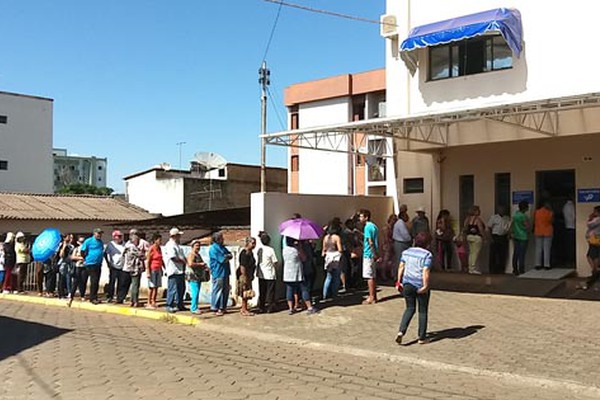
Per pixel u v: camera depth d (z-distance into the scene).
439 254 17.17
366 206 17.67
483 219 17.03
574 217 15.59
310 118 43.44
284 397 7.11
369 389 7.55
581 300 12.94
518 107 12.13
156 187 41.56
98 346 10.41
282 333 11.35
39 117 51.41
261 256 13.40
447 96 16.23
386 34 17.22
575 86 14.14
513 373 8.16
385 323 11.78
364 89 40.34
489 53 15.59
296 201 15.16
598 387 7.49
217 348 10.30
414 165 18.34
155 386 7.62
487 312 12.20
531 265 16.16
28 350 10.05
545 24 14.62
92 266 15.88
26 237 21.16
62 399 7.07
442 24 15.81
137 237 15.52
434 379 8.16
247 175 43.84
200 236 25.97
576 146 15.56
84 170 91.25
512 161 16.62
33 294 18.81
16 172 50.00
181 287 14.08
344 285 15.49
